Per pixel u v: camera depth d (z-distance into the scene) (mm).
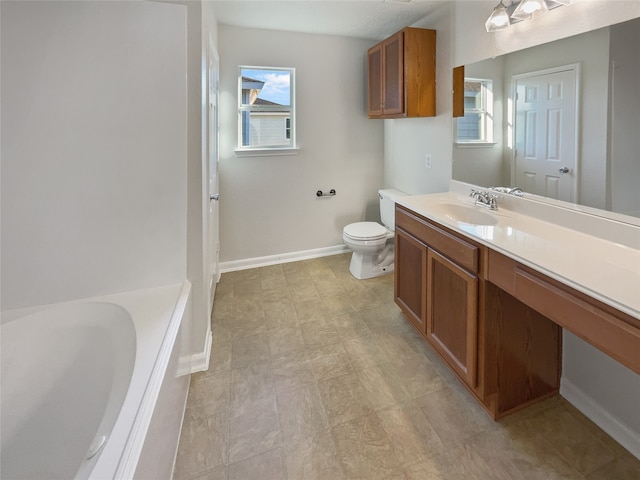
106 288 1650
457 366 1625
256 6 2426
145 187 1652
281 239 3383
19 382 1280
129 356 1188
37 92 1483
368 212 3635
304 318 2377
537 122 1665
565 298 1024
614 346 891
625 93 1259
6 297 1540
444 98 2457
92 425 1218
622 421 1356
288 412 1562
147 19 1567
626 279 977
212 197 2318
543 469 1271
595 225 1391
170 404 1204
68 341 1417
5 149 1479
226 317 2398
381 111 2848
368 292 2756
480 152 2102
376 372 1822
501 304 1433
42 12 1455
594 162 1388
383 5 2402
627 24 1242
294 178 3314
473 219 1926
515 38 1778
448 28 2355
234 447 1382
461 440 1403
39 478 1145
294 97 3158
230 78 2922
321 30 2971
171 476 1235
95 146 1569
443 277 1706
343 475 1267
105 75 1546
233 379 1776
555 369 1589
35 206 1534
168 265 1727
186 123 1675
